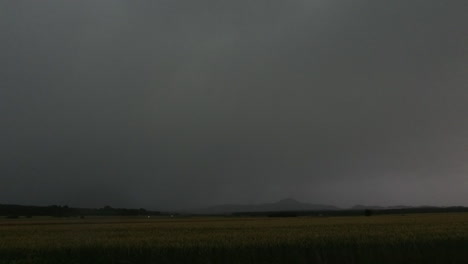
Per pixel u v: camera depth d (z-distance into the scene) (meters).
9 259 21.05
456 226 32.34
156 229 35.34
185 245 21.33
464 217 54.94
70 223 52.19
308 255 20.42
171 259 20.25
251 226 38.59
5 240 25.31
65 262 20.28
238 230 32.12
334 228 32.06
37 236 28.45
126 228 37.22
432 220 45.12
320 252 20.69
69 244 22.53
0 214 105.88
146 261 20.20
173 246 21.08
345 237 23.52
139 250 20.77
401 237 23.27
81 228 37.78
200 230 33.03
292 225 39.03
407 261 20.03
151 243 22.33
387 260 20.05
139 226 41.19
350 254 20.47
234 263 19.48
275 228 33.88
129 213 130.88
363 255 20.53
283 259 20.03
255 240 22.77
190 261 20.00
